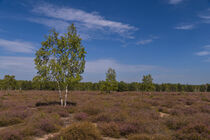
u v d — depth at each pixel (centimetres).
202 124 762
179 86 7744
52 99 2409
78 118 1092
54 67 1568
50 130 795
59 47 1631
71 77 1578
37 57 1591
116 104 1747
